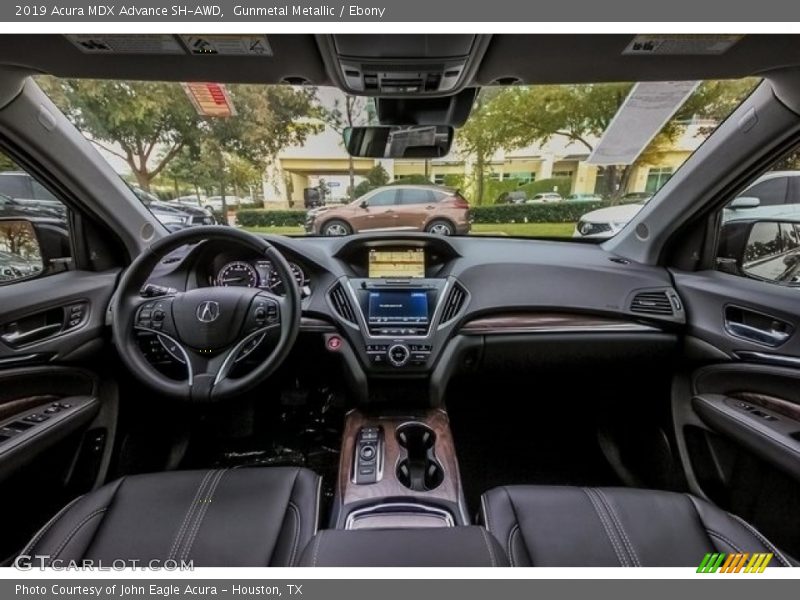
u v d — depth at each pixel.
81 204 1.48
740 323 1.42
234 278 1.58
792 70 1.10
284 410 1.79
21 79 1.16
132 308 1.22
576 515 0.98
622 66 1.11
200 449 1.78
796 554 1.11
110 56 1.07
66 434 1.27
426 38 0.95
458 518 1.09
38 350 1.25
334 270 1.58
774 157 1.34
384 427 1.39
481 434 2.05
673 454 1.60
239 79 1.21
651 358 1.63
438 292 1.58
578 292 1.62
